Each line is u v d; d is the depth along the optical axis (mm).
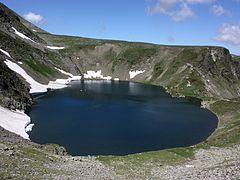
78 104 158750
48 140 95750
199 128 118250
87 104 159875
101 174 49938
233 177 35562
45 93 193875
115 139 99625
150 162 67312
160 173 57438
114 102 170125
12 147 54469
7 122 99875
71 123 118062
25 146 61469
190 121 130125
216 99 180750
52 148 73625
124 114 138500
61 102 163000
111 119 127688
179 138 103688
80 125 115625
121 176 50688
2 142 57906
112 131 109250
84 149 88625
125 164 63531
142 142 97750
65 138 98688
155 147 92938
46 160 53250
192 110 154750
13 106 122812
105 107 154000
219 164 59531
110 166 60031
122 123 121438
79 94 195000
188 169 61094
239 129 90938
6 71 144375
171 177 50656
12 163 43188
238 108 144250
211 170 47219
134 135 105438
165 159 70250
